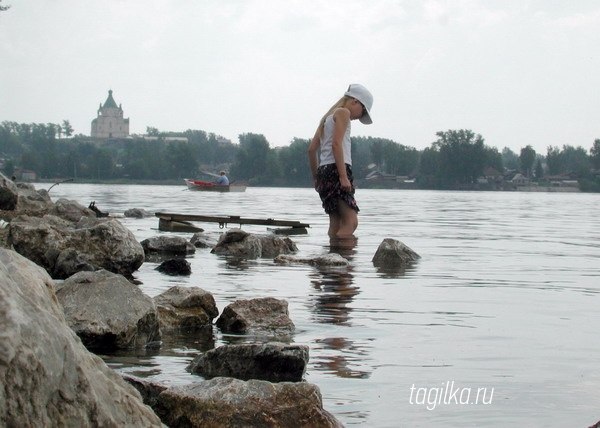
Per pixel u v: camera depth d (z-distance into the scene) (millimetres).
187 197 41281
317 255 10164
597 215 27812
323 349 4996
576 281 8461
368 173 158750
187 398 3486
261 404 3486
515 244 13555
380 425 3561
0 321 2400
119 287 5324
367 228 17078
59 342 2535
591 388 4164
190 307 5926
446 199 53000
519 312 6406
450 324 5848
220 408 3455
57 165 154250
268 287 7664
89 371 2680
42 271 2996
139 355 4859
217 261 10148
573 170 161750
